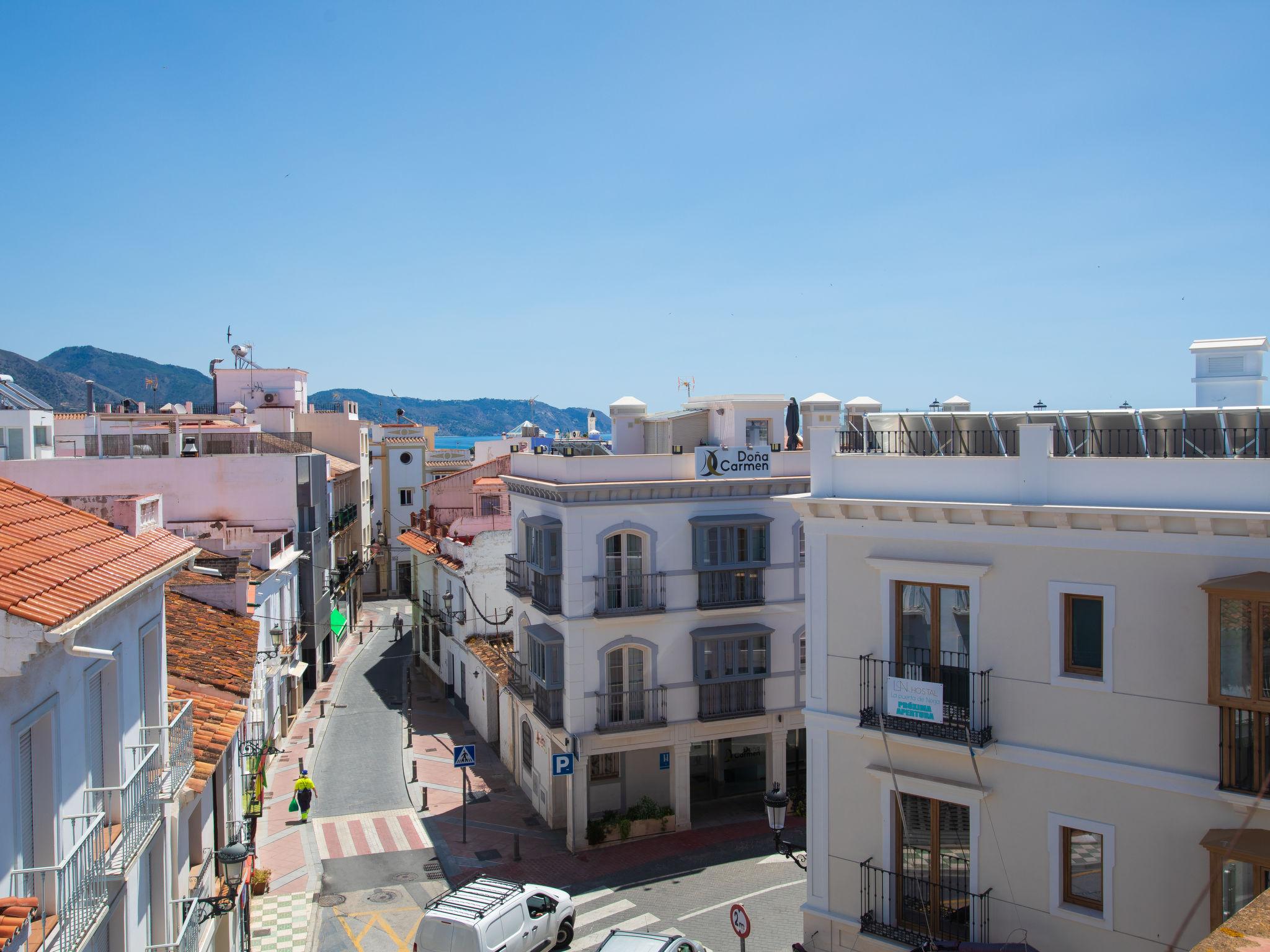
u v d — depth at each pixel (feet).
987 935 45.11
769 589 95.25
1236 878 38.60
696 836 91.66
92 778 37.19
